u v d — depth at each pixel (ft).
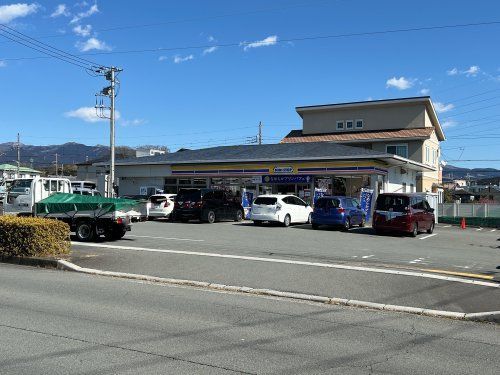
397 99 145.28
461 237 69.31
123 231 56.54
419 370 17.08
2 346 18.81
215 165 106.73
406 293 30.27
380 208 69.10
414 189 127.65
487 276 36.52
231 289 31.60
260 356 18.24
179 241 55.77
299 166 97.40
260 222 83.05
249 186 103.24
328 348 19.48
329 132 156.87
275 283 32.76
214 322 23.12
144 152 184.75
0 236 42.19
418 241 62.23
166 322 22.85
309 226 81.30
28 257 40.52
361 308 27.32
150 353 18.24
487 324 24.30
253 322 23.38
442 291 30.78
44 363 16.97
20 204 61.67
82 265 38.91
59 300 27.09
